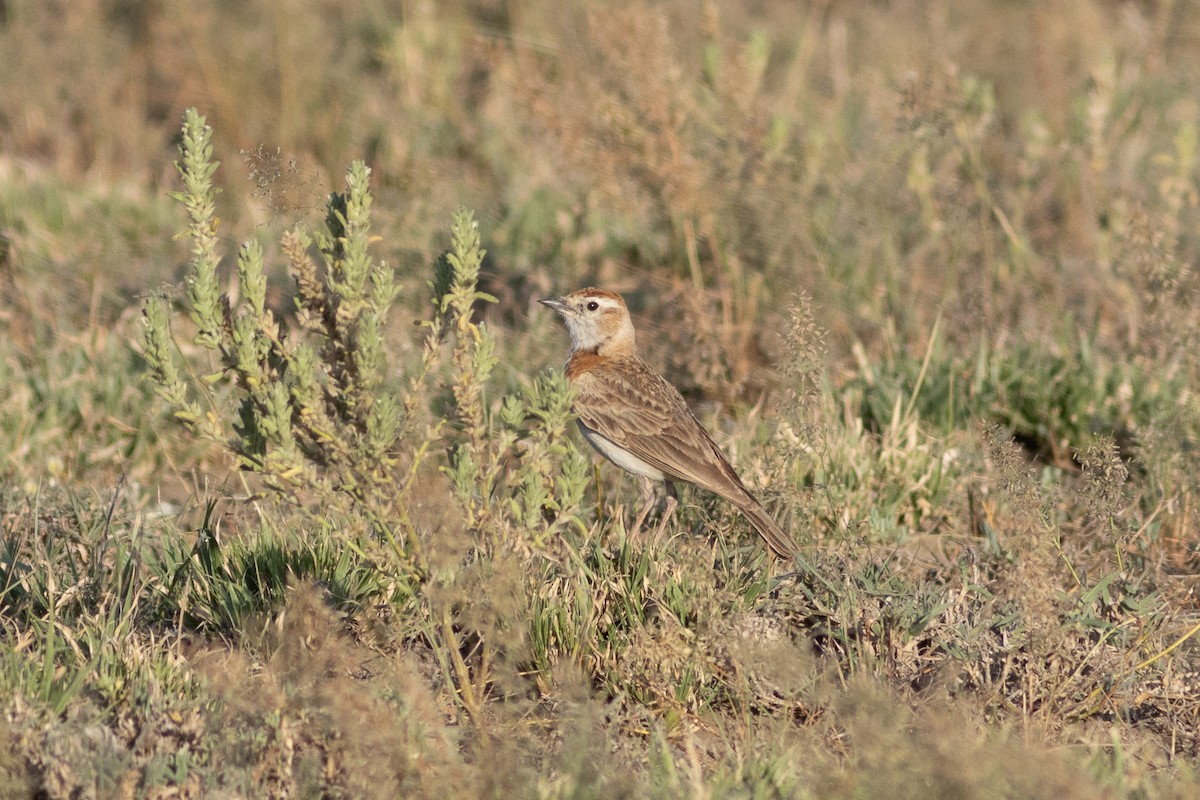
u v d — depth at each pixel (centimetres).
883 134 1902
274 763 909
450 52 2367
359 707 900
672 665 1029
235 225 2020
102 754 901
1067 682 1055
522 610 1049
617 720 1014
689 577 1105
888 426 1523
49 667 977
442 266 1016
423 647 1108
